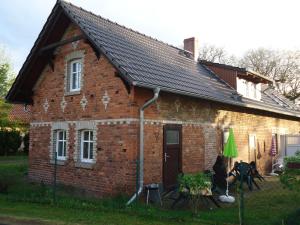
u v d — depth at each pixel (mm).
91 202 11516
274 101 24859
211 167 16000
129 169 12445
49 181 15570
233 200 12289
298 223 9172
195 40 21766
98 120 13664
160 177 13352
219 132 16750
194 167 15047
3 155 30344
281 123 23609
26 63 15758
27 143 32250
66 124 15039
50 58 15828
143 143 12680
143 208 10656
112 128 13117
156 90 12117
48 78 16156
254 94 21625
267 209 10867
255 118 20109
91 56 14219
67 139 14922
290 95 45969
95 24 14812
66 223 8984
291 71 46281
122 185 12586
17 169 19297
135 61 13539
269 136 21719
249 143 19344
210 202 12102
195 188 10219
